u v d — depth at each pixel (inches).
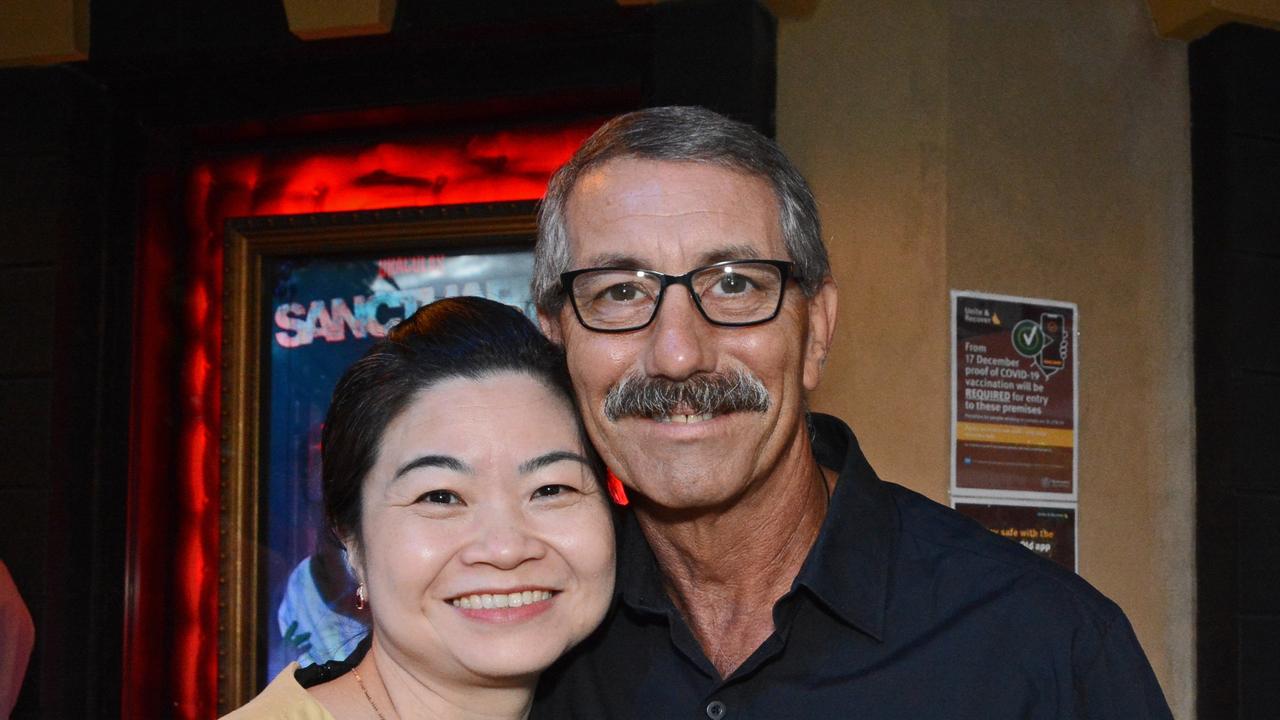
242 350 139.2
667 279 61.1
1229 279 132.6
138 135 142.3
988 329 125.6
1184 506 134.3
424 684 64.9
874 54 127.6
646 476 62.6
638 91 127.6
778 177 64.5
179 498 141.3
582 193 63.9
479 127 136.8
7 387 137.3
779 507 65.6
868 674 63.8
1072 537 127.5
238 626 136.3
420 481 62.4
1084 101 133.6
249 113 138.5
